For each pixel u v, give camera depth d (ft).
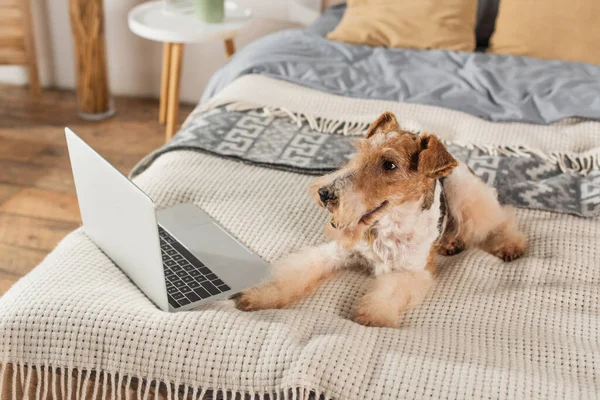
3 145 9.77
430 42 8.29
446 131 6.68
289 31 8.70
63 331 4.15
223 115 6.73
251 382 3.89
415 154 4.50
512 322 4.41
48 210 8.39
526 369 3.92
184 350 4.01
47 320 4.17
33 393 4.28
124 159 9.67
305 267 4.63
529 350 4.14
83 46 10.24
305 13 10.54
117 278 4.62
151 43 11.22
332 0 10.34
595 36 7.93
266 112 6.75
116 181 4.19
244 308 4.38
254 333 4.04
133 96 11.66
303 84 7.36
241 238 5.13
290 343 3.94
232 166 5.95
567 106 6.97
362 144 4.60
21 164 9.32
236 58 8.21
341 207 4.33
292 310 4.30
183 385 4.01
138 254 4.29
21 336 4.17
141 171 6.26
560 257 4.99
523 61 7.75
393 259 4.67
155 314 4.17
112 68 11.50
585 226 5.37
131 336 4.07
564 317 4.44
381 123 4.86
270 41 8.29
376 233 4.63
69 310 4.19
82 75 10.48
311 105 6.93
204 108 7.02
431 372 3.83
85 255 4.82
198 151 6.10
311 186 4.57
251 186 5.68
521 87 7.25
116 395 4.15
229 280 4.65
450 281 4.82
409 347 4.07
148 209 3.89
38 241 7.80
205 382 3.97
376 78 7.52
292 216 5.36
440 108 6.95
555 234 5.29
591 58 7.93
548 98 7.09
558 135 6.63
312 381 3.76
